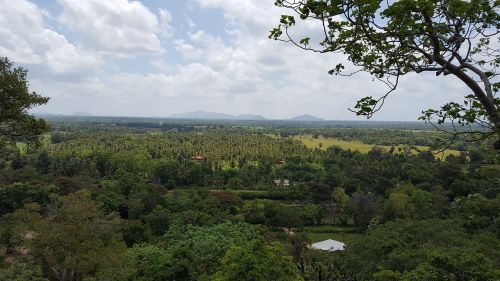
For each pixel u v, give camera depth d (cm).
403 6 634
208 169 10300
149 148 13600
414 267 3055
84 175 9369
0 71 1872
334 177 8912
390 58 754
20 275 2925
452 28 717
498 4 670
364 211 6688
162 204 6625
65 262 3203
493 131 735
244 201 8212
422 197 6009
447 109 838
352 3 662
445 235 3612
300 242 4950
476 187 6581
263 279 2245
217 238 3278
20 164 9919
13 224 4566
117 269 2997
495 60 844
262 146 15025
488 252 3195
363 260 3484
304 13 706
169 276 2714
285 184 10262
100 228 3844
